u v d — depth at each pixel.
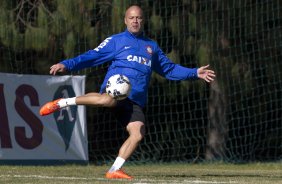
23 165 42.22
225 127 57.38
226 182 26.50
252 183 26.16
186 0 54.91
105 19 51.97
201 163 53.94
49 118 43.91
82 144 45.25
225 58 56.12
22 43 50.81
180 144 57.50
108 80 27.42
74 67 28.09
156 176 30.27
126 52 28.36
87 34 51.16
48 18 51.09
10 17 50.91
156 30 53.84
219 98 56.91
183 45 54.31
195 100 56.12
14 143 42.44
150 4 55.12
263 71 58.38
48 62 53.12
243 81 56.91
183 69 28.80
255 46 58.16
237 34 57.28
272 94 59.16
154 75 53.88
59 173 32.44
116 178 27.61
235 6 56.56
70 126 44.84
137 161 53.84
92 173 32.81
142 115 28.09
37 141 43.25
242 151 58.00
